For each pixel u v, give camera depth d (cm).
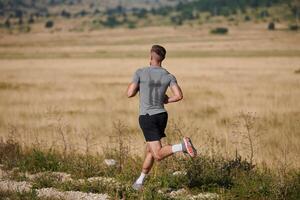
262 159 1691
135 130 2600
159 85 1197
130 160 1553
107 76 8350
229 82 6431
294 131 2467
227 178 1309
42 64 13488
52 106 3925
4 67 12131
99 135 2433
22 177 1427
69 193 1246
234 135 2186
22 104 4122
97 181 1306
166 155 1171
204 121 2916
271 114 3209
